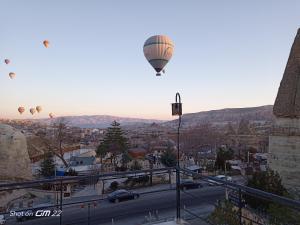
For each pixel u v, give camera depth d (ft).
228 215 48.29
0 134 128.67
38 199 104.27
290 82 75.92
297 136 71.72
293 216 40.55
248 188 12.28
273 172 69.15
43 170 151.53
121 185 120.67
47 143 201.05
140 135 505.66
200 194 105.09
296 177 71.36
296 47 77.61
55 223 75.15
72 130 531.91
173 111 21.94
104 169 174.50
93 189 116.16
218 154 188.44
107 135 201.98
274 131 77.51
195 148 299.38
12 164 128.26
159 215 82.17
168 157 189.16
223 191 108.27
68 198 103.14
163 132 572.92
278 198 10.53
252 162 214.48
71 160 203.31
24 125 395.96
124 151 200.85
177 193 19.15
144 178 123.65
